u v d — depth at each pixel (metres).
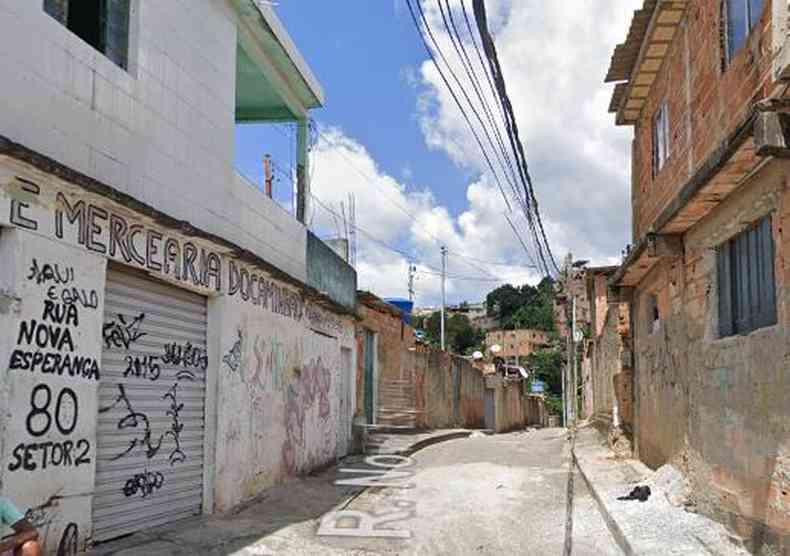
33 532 4.30
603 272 24.22
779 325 6.68
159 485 8.25
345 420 16.73
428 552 8.20
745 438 7.50
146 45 8.10
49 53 6.46
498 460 16.27
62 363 6.39
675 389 10.64
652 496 10.22
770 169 6.91
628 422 16.36
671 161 10.55
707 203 8.41
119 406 7.54
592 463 14.70
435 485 12.55
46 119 6.41
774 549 6.74
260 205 11.62
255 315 10.69
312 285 14.33
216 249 9.30
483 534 9.09
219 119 10.05
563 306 34.19
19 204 5.89
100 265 6.94
